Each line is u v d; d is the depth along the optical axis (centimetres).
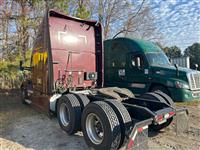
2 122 654
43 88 677
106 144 406
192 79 840
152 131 559
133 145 367
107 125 406
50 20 647
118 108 428
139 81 946
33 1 1395
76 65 693
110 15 2089
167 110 461
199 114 745
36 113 754
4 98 1084
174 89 835
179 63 2048
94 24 738
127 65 991
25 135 536
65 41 671
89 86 719
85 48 717
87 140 453
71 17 677
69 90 644
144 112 439
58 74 652
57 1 1387
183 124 490
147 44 984
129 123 421
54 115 634
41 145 474
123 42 1016
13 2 1442
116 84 1042
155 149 456
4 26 1476
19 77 1343
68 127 520
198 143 488
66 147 462
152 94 577
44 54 665
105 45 1096
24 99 913
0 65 1388
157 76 884
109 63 1076
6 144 481
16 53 1504
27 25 1434
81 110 517
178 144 483
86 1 1691
